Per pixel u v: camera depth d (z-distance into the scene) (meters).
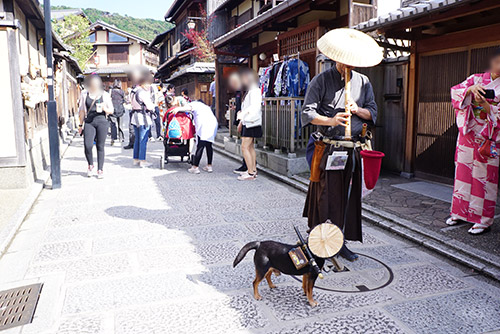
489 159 4.37
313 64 8.95
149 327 2.79
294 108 7.86
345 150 3.73
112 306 3.07
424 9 5.21
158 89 14.62
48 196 6.48
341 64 3.72
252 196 6.55
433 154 7.12
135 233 4.70
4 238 4.44
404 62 7.52
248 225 5.04
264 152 8.85
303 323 2.87
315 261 3.01
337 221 3.88
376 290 3.38
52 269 3.73
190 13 24.50
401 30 6.98
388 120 7.99
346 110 3.62
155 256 4.03
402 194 6.26
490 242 4.25
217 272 3.68
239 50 14.64
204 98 19.47
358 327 2.82
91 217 5.32
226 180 7.83
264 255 3.13
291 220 5.27
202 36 21.00
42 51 10.03
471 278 3.62
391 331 2.78
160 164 8.91
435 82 6.96
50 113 6.88
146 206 5.87
